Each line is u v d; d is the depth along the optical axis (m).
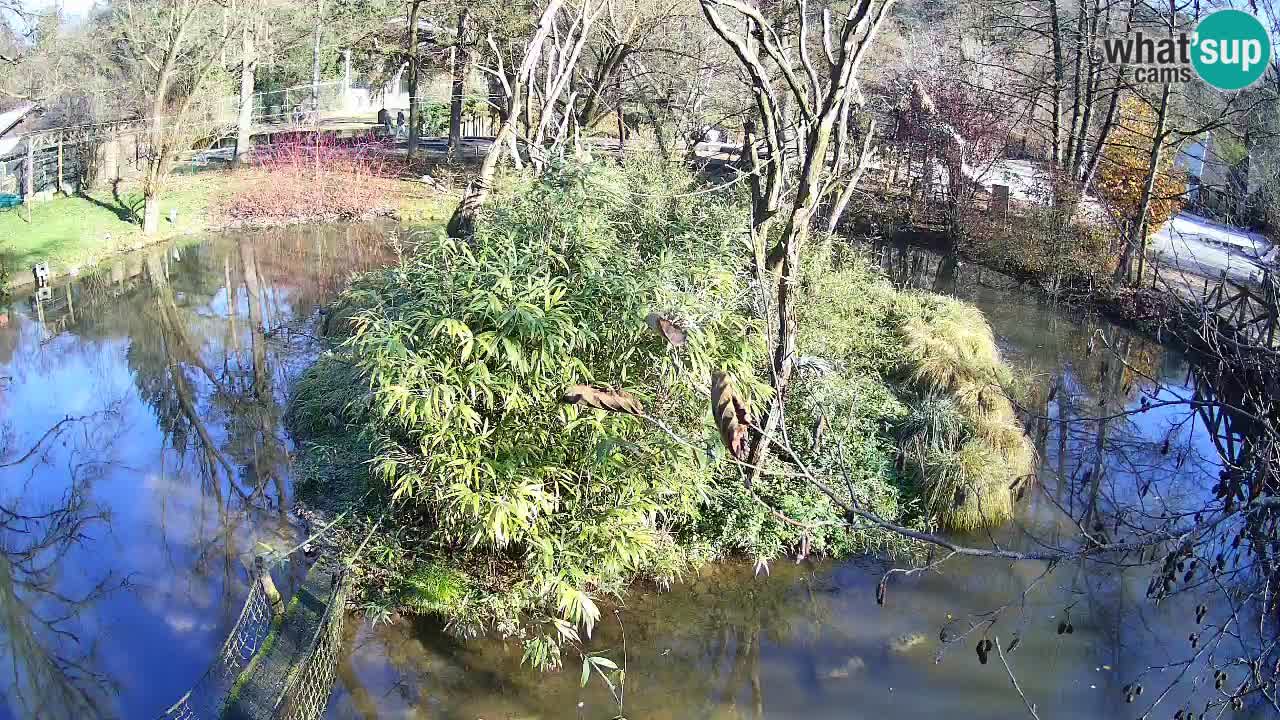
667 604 7.85
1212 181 17.36
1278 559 5.41
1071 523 8.98
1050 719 6.59
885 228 22.28
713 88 22.39
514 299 7.05
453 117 28.42
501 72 13.66
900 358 11.59
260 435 10.88
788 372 8.26
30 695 6.77
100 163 23.41
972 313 13.74
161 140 20.20
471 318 7.22
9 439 11.05
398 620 7.37
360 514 8.47
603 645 7.31
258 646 6.85
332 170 24.78
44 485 9.96
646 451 7.38
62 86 24.77
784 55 8.45
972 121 20.98
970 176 21.14
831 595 8.07
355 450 9.59
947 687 7.00
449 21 27.84
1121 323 15.70
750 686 6.98
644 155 13.43
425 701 6.61
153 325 15.16
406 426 7.59
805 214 7.90
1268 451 5.25
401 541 8.02
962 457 9.18
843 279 11.91
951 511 8.91
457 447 7.13
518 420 7.35
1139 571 8.29
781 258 8.08
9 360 13.61
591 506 7.48
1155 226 17.67
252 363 13.30
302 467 9.77
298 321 15.10
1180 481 9.35
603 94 22.47
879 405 10.29
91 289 16.84
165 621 7.62
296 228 22.12
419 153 29.67
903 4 27.38
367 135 32.56
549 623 7.41
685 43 21.72
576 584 7.31
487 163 12.76
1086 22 20.31
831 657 7.35
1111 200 17.45
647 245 8.85
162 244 20.03
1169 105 18.31
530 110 14.42
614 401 2.74
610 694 6.81
